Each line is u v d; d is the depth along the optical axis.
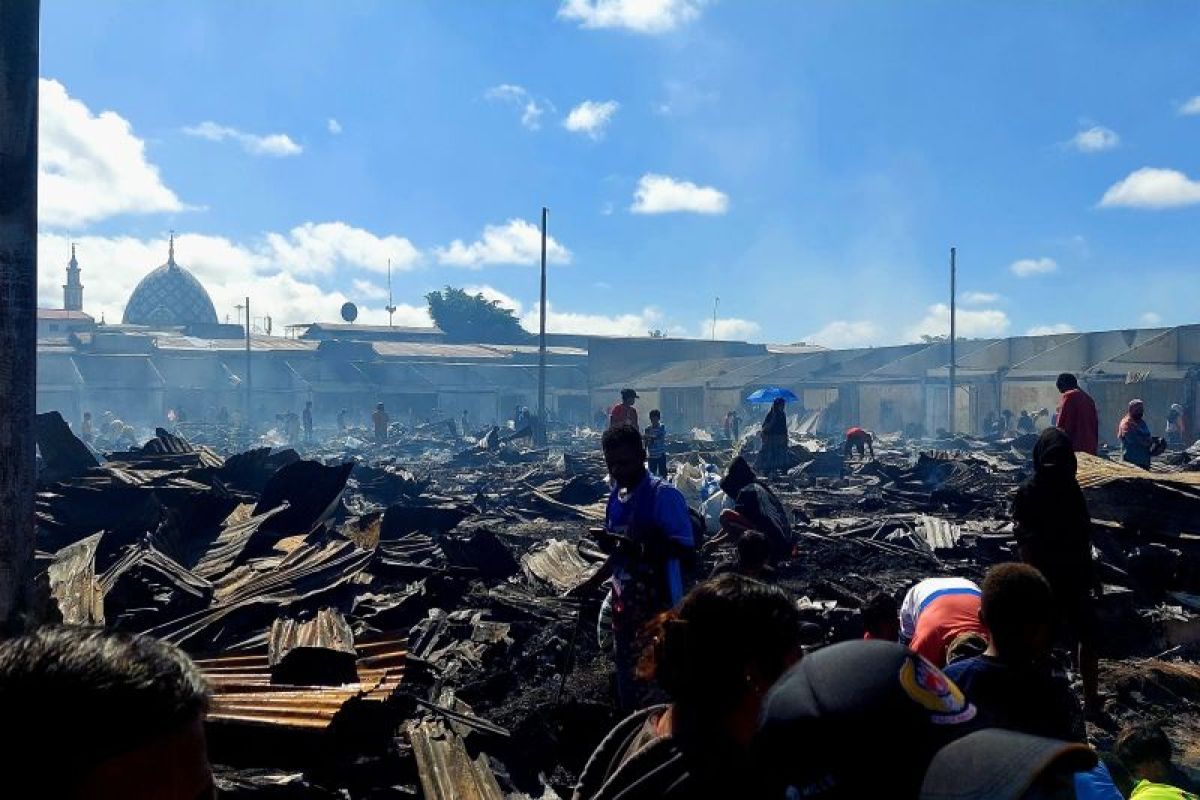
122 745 0.97
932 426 45.94
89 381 56.44
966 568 10.92
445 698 6.38
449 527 12.65
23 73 5.10
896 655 1.46
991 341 46.09
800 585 9.88
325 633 6.61
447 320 84.44
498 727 5.98
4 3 5.02
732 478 9.73
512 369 64.06
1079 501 6.48
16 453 5.14
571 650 6.27
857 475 20.64
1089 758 1.29
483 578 9.75
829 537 11.98
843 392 49.06
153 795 1.00
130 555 8.81
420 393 61.00
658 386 56.53
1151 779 4.33
